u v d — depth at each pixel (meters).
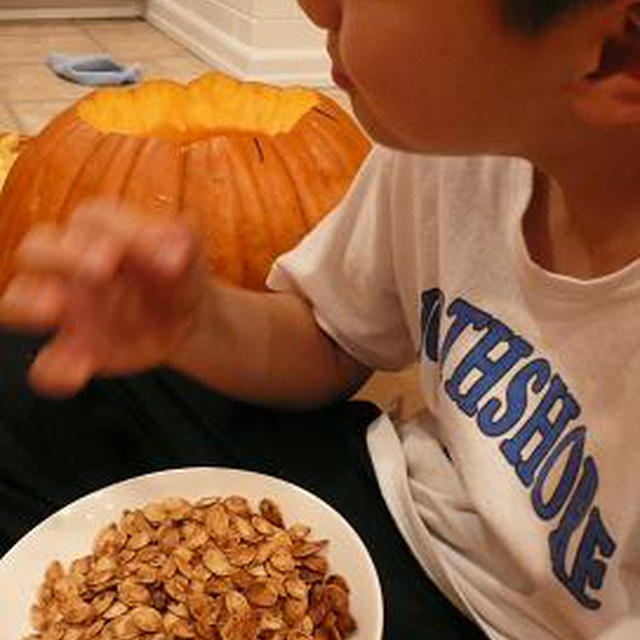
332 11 0.41
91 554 0.60
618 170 0.47
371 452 0.68
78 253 0.49
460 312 0.60
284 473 0.69
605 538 0.51
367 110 0.43
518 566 0.56
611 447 0.50
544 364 0.55
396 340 0.72
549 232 0.55
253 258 0.98
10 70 2.26
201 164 0.98
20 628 0.56
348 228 0.69
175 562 0.58
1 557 0.63
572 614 0.53
